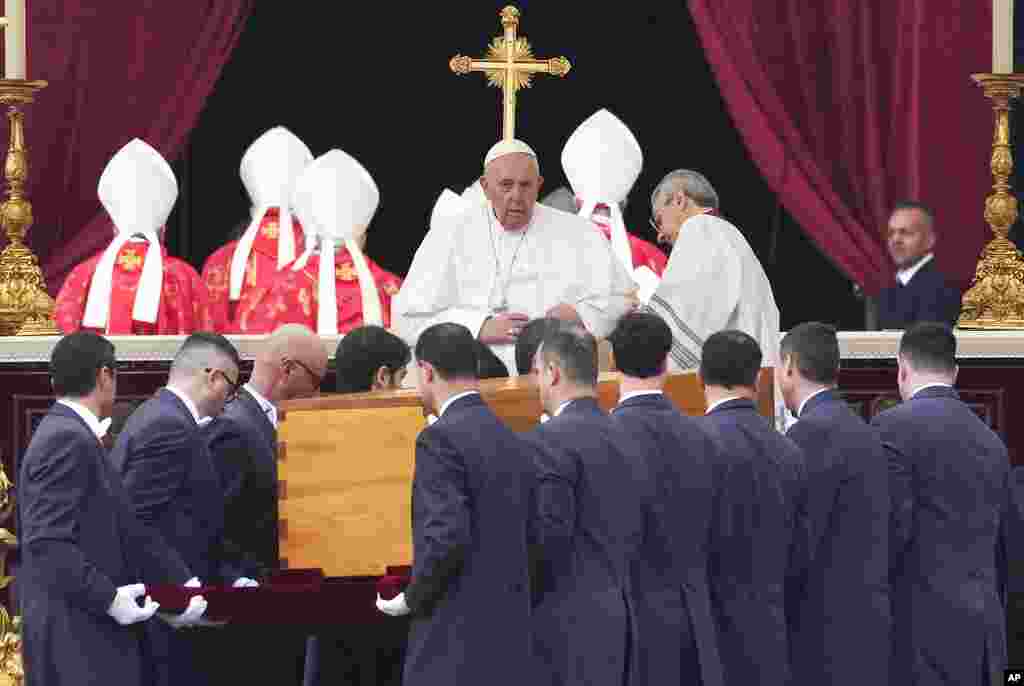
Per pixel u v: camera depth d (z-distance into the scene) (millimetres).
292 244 26969
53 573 16750
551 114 33469
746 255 21547
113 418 20953
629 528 16453
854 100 27312
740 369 17547
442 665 15828
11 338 22922
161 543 17484
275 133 27312
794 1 27312
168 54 27250
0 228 26438
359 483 17016
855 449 18000
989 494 18438
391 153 33500
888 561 18234
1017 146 28312
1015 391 23453
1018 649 20641
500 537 15914
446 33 33375
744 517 17281
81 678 17062
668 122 33375
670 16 33281
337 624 16828
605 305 21484
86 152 27016
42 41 26891
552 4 33344
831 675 17922
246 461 18406
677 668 16719
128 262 25031
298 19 33125
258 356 18812
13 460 22969
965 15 27016
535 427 16578
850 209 27391
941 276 25438
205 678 19406
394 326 21781
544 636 16188
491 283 21547
